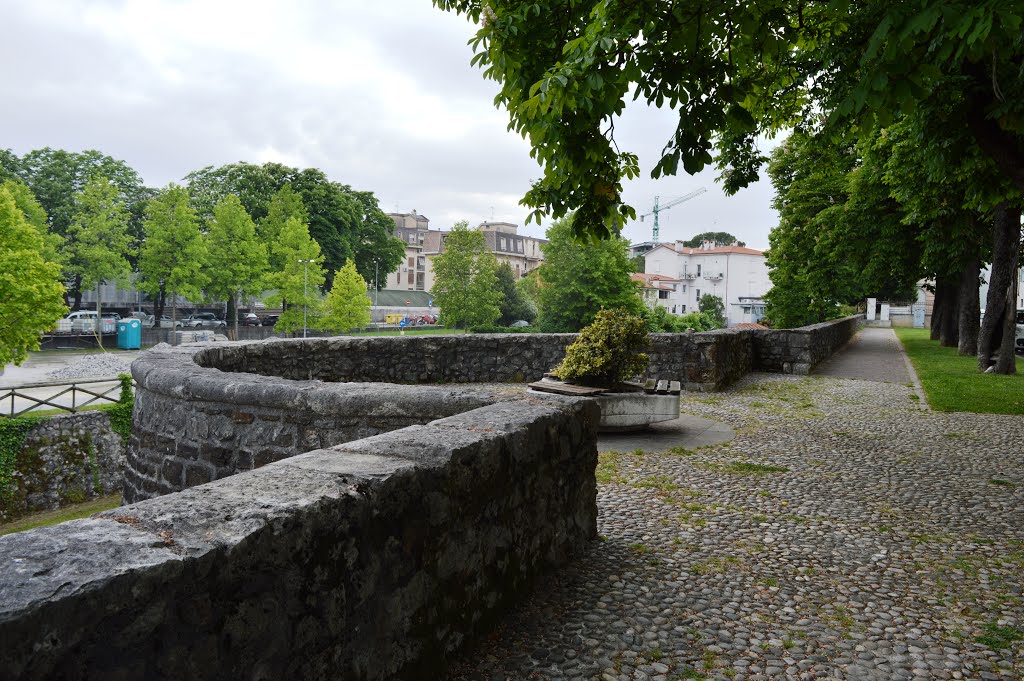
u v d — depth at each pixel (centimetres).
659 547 382
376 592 200
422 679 222
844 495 505
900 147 1140
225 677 150
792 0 583
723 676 249
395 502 208
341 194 5222
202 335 4419
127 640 129
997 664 263
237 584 153
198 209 4769
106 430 1697
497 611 277
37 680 114
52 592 117
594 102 461
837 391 1116
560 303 4862
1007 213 1377
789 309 3122
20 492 1514
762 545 392
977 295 1841
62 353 3888
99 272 4150
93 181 4303
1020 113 555
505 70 566
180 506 168
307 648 173
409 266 9950
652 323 5338
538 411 334
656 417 724
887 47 354
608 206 566
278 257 4622
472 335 1152
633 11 437
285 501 174
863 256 2052
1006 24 326
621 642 269
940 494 511
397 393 395
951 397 1011
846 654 269
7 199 2109
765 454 640
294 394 414
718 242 12044
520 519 299
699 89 448
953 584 342
